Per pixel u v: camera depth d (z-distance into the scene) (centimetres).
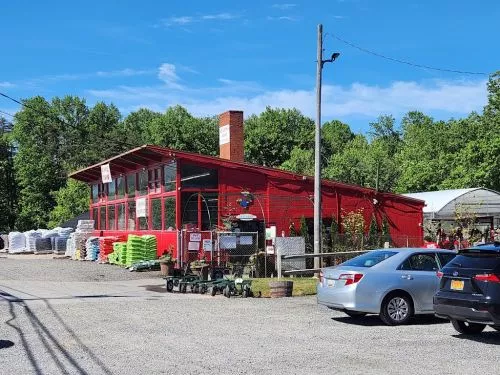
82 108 9538
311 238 3017
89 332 1187
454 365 888
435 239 3288
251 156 7950
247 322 1326
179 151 2906
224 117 3509
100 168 3900
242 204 2966
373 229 3198
